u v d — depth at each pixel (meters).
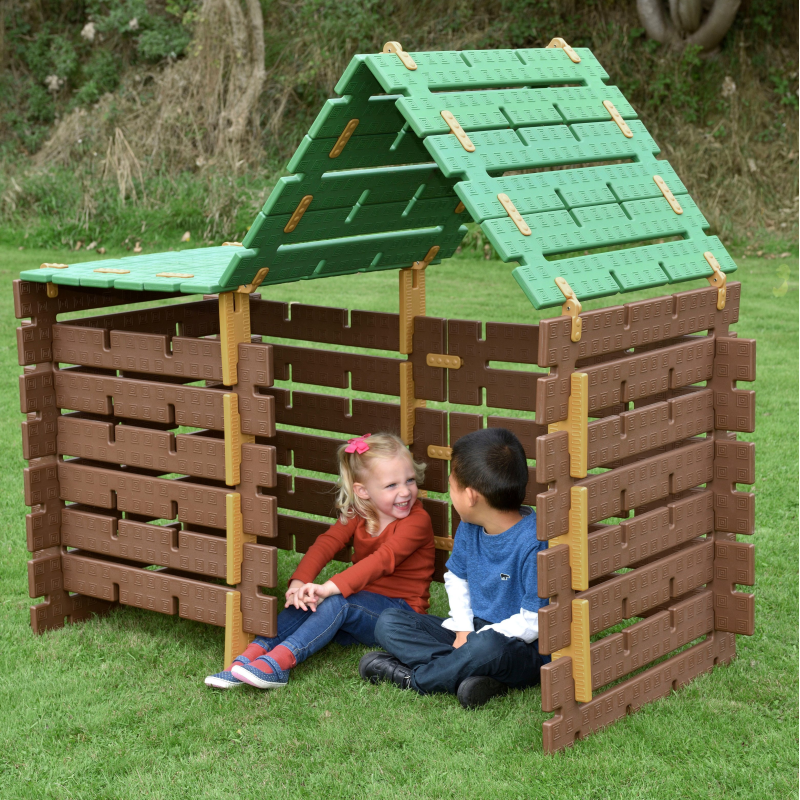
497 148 2.75
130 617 3.65
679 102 13.77
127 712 2.93
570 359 2.55
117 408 3.31
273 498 3.02
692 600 3.13
